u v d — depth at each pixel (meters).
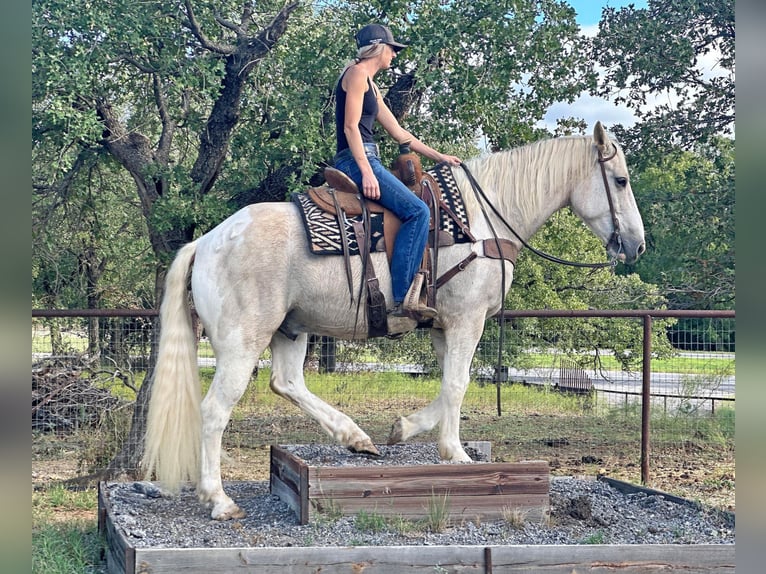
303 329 4.92
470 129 8.47
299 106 7.71
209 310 4.61
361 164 4.64
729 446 9.41
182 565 3.76
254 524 4.53
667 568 3.94
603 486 5.74
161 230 7.77
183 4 7.94
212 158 8.38
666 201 13.12
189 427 4.60
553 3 7.77
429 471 4.52
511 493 4.57
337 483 4.49
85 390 8.41
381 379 8.47
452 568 3.87
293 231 4.63
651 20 12.03
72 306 11.36
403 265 4.62
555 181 5.05
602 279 14.38
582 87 8.27
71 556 4.78
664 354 14.40
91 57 7.31
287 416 9.05
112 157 9.08
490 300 4.88
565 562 3.91
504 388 12.26
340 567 3.83
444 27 7.22
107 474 7.50
